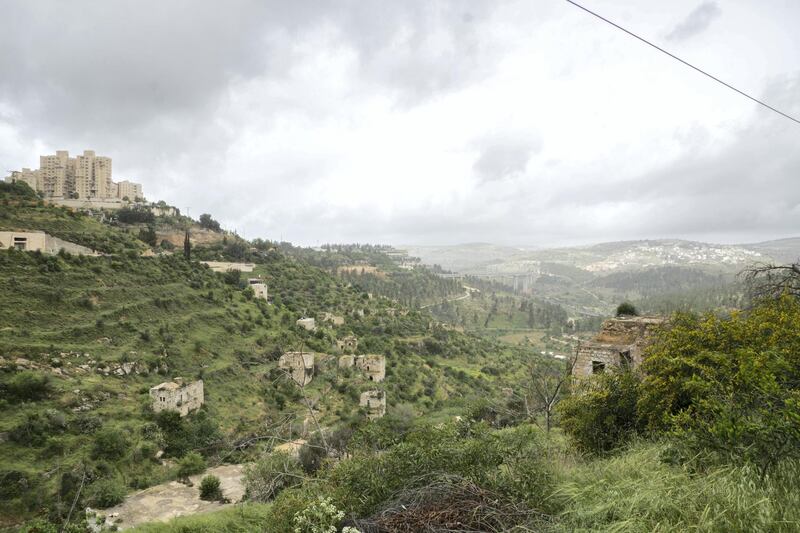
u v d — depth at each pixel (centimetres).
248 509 1257
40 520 1195
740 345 778
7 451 2448
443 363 7288
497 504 439
